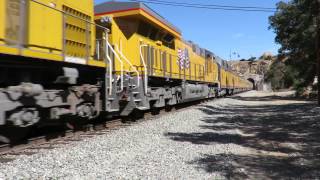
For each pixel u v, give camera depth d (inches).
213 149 428.1
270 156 405.4
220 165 348.2
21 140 388.2
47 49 382.0
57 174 289.3
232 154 405.7
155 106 717.3
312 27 1489.9
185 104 1054.4
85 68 470.3
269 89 4434.1
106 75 494.6
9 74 356.5
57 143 408.8
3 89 326.0
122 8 609.3
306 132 580.1
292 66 1895.9
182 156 378.6
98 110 484.4
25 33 349.7
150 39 712.4
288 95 2208.4
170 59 820.0
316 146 462.3
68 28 427.8
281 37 1891.0
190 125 631.2
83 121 499.8
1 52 307.6
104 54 497.4
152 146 421.1
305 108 1034.7
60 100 405.7
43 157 336.5
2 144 372.8
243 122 730.8
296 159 389.4
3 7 320.8
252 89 4817.9
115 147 399.5
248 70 6186.0
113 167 318.0
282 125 674.8
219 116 826.2
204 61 1254.9
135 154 373.7
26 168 300.5
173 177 301.0
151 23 688.4
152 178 294.7
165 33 788.6
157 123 619.2
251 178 314.0
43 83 405.4
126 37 621.3
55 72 414.6
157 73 719.1
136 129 537.3
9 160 326.6
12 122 337.1
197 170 327.0
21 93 341.1
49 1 396.5
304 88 1914.4
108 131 510.3
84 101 458.9
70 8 442.0
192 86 1018.1
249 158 391.2
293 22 1813.5
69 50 427.2
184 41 983.6
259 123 712.4
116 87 536.1
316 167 354.0
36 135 446.0
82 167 313.6
